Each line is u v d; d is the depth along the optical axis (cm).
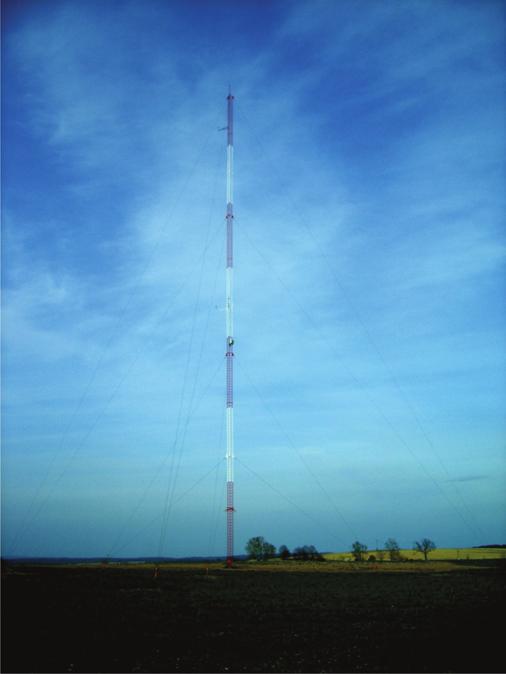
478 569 6128
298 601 3419
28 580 3981
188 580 4516
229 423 5225
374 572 5566
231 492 5247
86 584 3969
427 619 2781
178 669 1861
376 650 2119
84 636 2314
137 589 3841
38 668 1848
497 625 2578
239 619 2770
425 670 1847
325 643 2241
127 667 1878
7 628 2409
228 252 5484
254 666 1898
